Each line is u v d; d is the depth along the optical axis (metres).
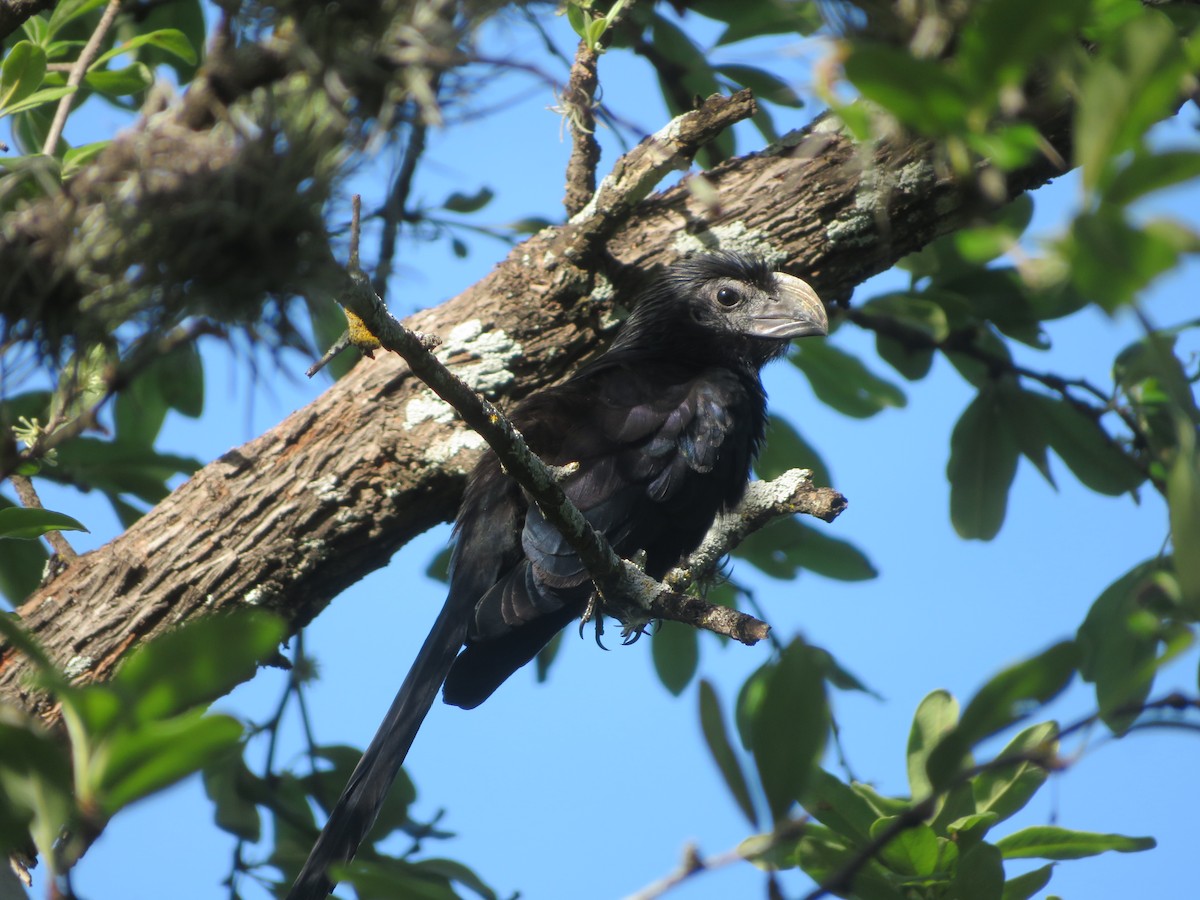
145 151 4.29
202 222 4.23
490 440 5.94
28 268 4.43
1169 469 3.89
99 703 3.52
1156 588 6.50
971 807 5.96
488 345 8.70
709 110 7.96
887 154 8.55
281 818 8.73
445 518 8.98
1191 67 3.45
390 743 8.23
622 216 8.33
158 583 8.15
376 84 4.27
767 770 4.15
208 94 4.32
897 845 5.60
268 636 3.57
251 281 4.34
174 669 3.54
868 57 3.34
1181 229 3.04
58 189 4.60
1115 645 6.89
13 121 8.89
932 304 9.88
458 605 8.81
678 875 3.87
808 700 4.19
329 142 4.28
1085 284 3.15
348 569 8.48
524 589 8.66
